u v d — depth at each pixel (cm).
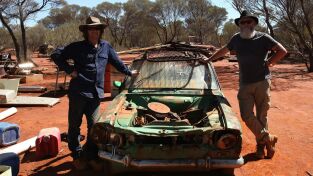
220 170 486
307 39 2444
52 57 507
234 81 1528
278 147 631
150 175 500
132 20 6556
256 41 527
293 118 840
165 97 567
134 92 581
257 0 2139
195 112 551
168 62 625
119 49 4816
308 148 626
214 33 6056
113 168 480
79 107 520
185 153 435
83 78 513
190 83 590
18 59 2497
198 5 6012
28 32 5100
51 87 1425
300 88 1311
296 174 516
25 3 2645
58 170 542
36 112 951
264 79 538
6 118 885
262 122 561
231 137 432
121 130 443
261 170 526
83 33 517
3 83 1113
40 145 590
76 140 540
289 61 2745
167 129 454
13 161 499
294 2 1995
